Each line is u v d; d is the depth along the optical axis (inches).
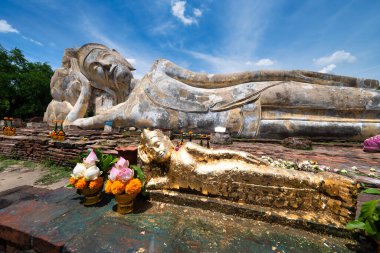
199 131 416.2
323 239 79.0
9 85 1125.7
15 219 88.2
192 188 103.0
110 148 265.9
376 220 67.4
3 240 84.3
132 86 597.6
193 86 450.9
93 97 670.5
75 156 252.8
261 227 85.8
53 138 306.8
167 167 109.0
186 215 94.1
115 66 565.0
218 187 98.8
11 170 246.8
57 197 112.7
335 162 224.1
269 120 386.3
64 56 689.6
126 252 69.4
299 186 91.0
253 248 73.0
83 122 480.7
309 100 374.0
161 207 101.2
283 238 79.1
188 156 104.5
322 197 89.9
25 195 120.5
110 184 94.0
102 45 597.9
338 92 374.6
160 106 438.9
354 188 81.7
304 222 83.9
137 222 87.7
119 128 450.6
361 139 368.8
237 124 399.9
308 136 376.2
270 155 254.8
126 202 93.4
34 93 1192.8
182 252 70.0
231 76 428.5
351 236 78.7
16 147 299.7
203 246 73.3
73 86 672.4
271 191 93.1
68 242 73.6
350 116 377.7
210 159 105.5
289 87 386.3
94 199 103.2
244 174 95.6
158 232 80.9
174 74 457.4
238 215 93.3
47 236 76.4
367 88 398.0
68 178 220.2
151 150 108.4
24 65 1289.4
